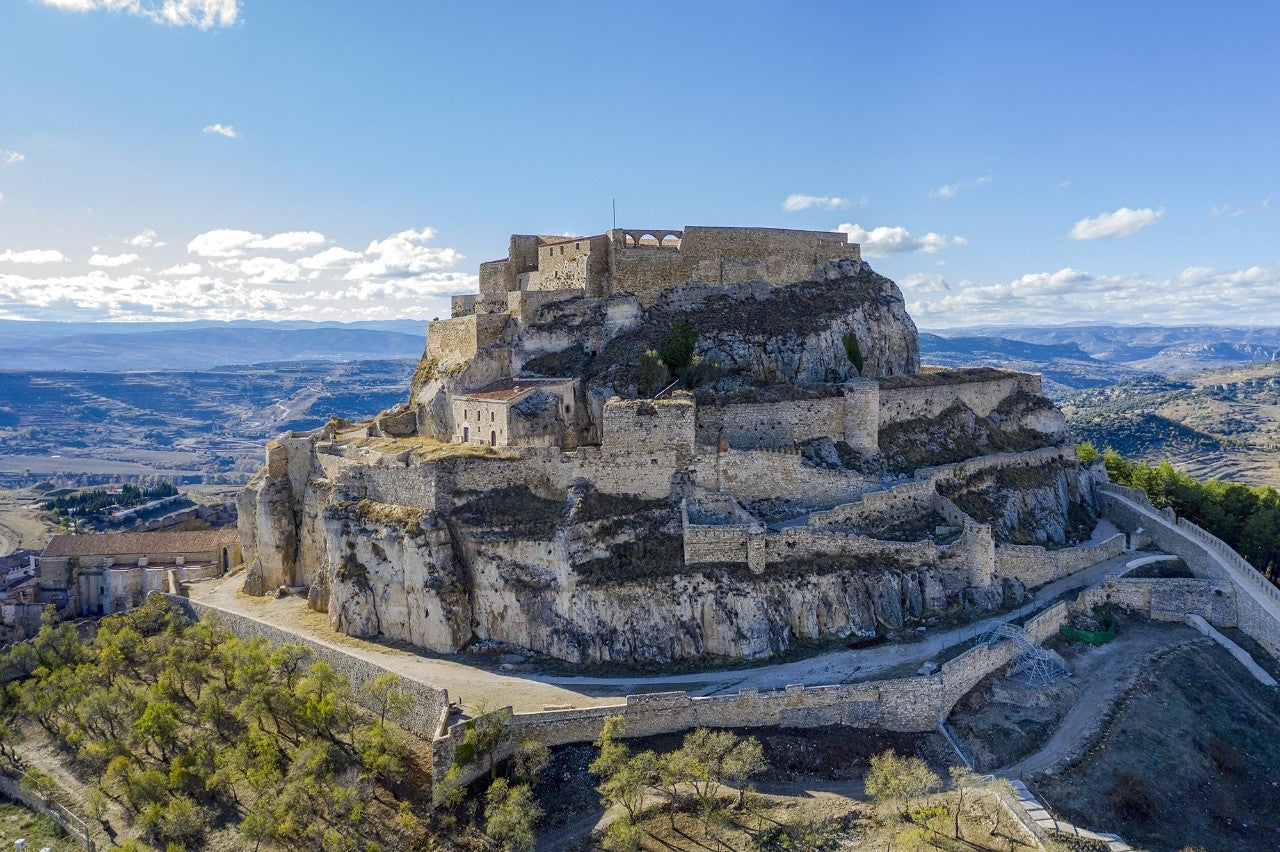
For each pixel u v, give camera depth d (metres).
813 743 63.22
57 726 80.38
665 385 94.06
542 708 64.19
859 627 74.12
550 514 78.69
